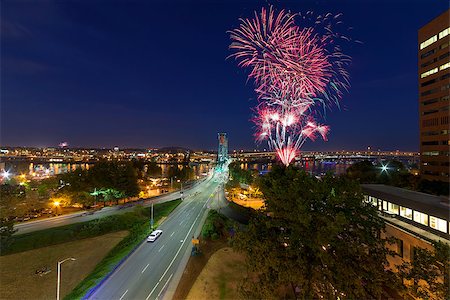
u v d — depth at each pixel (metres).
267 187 25.25
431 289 18.70
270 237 22.70
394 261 29.20
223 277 38.44
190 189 127.19
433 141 77.62
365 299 19.50
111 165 89.81
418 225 28.77
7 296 34.47
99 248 50.50
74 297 33.34
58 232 55.06
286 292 26.09
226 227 60.56
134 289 35.28
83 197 80.19
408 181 70.19
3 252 46.75
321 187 22.28
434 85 77.25
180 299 33.19
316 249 19.89
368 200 38.28
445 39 74.19
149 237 53.31
